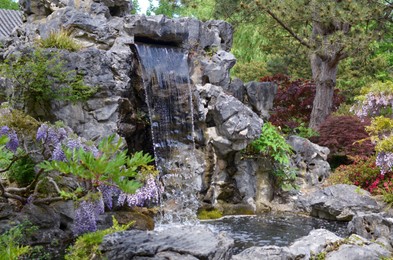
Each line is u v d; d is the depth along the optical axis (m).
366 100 11.19
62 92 9.59
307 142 13.72
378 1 16.30
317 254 6.55
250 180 12.27
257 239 9.08
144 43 12.38
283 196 12.70
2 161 7.24
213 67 12.92
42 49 9.88
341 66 23.56
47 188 8.33
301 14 15.47
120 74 10.68
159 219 10.15
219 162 12.00
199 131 12.05
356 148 14.51
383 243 7.54
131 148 10.97
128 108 10.62
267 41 27.72
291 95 18.86
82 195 4.61
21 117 7.68
